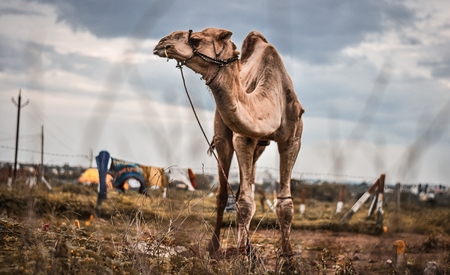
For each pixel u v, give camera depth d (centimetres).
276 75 995
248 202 946
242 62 1055
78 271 658
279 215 976
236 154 971
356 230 1354
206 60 852
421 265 901
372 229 1347
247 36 1073
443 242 1094
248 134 911
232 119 881
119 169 1485
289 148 1004
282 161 1004
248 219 937
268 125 931
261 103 945
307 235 1170
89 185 1705
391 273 870
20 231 773
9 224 802
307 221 1341
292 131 1002
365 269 889
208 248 951
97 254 696
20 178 1761
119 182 1481
